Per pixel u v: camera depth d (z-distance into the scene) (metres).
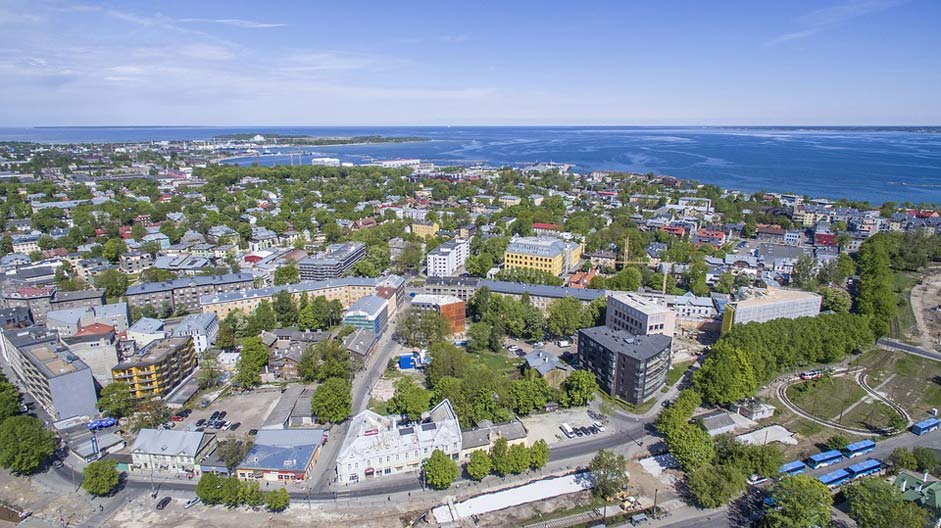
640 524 177.88
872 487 172.38
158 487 198.12
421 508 186.00
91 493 192.25
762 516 176.50
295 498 191.12
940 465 199.62
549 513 182.12
